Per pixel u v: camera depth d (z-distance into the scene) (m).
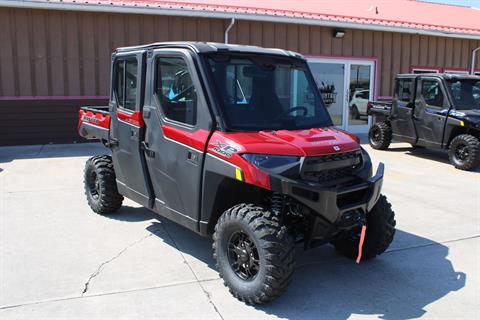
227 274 3.82
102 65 12.17
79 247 4.85
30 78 11.63
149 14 12.17
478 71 17.41
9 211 6.04
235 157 3.64
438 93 10.10
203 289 3.96
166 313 3.56
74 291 3.88
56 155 10.16
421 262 4.66
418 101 10.53
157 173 4.56
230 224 3.73
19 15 11.36
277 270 3.50
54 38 11.70
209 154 3.87
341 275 4.34
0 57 11.36
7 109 11.53
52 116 11.91
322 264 4.59
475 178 8.64
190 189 4.12
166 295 3.84
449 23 17.39
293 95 4.52
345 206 3.84
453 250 4.99
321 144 3.87
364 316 3.60
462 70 17.03
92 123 6.07
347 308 3.72
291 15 13.39
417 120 10.57
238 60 4.23
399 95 11.16
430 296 3.95
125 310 3.59
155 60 4.51
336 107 15.03
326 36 14.52
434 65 16.48
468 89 10.09
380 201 4.46
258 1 15.51
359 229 4.45
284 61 4.54
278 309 3.67
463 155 9.41
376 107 12.23
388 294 3.97
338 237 4.37
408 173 9.05
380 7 18.47
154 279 4.13
